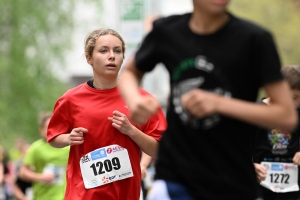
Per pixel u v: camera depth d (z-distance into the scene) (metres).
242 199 7.93
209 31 7.82
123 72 8.30
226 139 7.82
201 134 7.84
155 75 24.45
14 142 51.28
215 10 7.62
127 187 12.09
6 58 52.31
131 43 22.75
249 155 8.01
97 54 12.04
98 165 11.96
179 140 7.93
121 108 11.97
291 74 12.66
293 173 13.25
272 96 7.65
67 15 52.69
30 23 51.97
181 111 7.87
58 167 19.05
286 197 13.27
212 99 7.21
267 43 7.66
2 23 52.28
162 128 12.05
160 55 8.06
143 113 7.40
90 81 12.37
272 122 7.45
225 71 7.71
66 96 12.21
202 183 7.89
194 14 7.89
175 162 7.95
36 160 19.14
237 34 7.72
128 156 12.00
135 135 11.69
